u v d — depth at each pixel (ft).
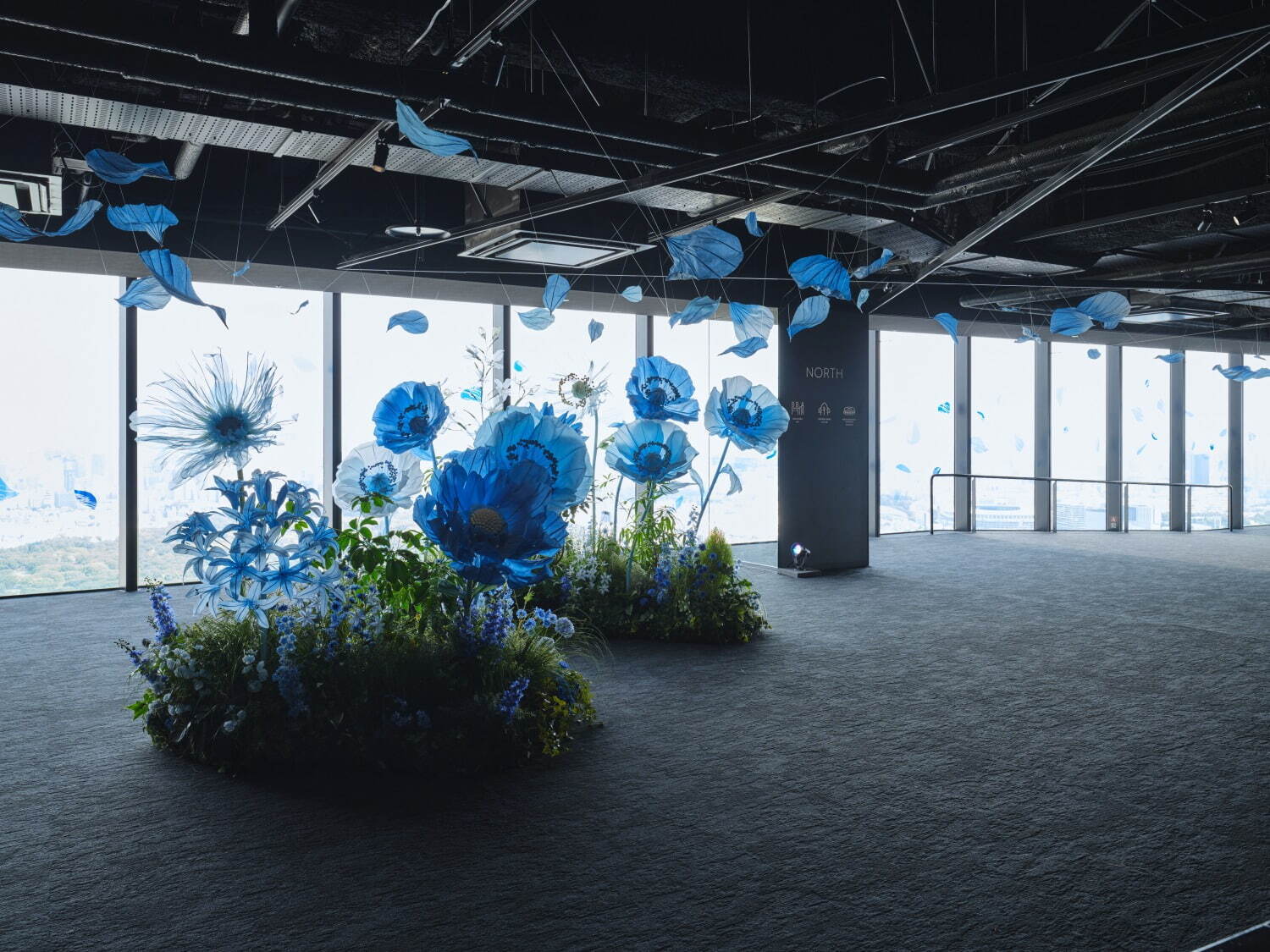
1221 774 13.60
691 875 10.43
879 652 21.80
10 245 23.66
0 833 11.56
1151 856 10.88
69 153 20.66
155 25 11.84
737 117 20.86
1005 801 12.61
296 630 14.49
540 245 23.11
